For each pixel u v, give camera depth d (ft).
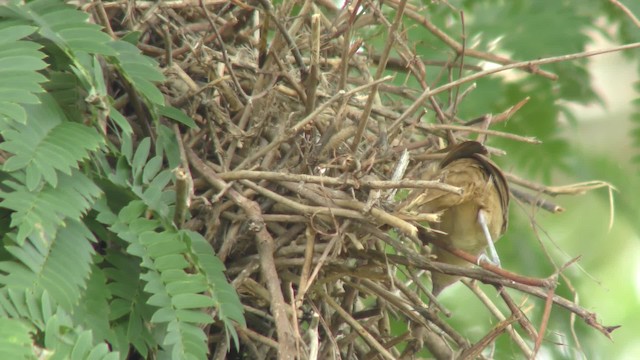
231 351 20.24
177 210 17.49
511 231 28.91
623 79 29.53
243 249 19.34
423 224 20.59
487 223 19.67
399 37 22.79
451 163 19.86
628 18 26.66
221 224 19.30
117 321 16.30
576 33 26.20
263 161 19.65
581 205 34.17
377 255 19.35
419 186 17.70
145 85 17.52
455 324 28.81
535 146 27.12
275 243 19.17
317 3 25.18
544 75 24.11
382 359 22.09
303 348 17.81
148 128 18.88
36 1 17.31
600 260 35.06
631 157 29.12
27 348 13.52
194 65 20.76
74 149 15.62
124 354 16.03
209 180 18.83
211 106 19.66
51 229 14.93
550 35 26.21
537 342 17.76
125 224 16.66
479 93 26.40
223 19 22.09
